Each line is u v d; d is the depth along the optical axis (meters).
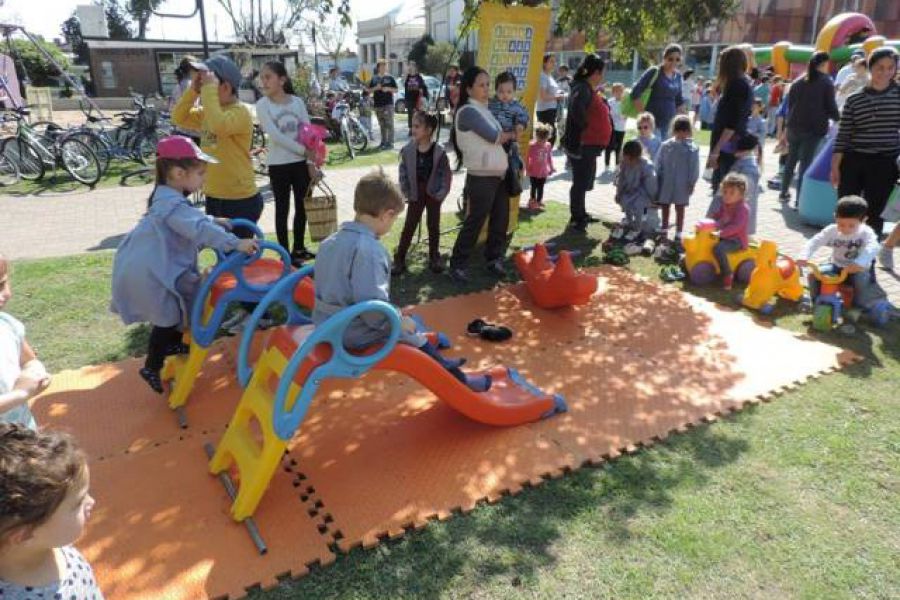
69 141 10.97
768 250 5.25
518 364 4.45
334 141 16.69
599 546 2.78
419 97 15.91
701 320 5.13
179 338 3.98
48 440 1.44
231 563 2.70
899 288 5.68
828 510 3.00
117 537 2.85
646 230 6.95
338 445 3.51
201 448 3.52
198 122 5.54
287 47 25.64
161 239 3.72
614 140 11.45
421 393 4.05
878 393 4.01
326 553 2.75
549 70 11.41
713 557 2.71
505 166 5.75
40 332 4.95
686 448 3.47
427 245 7.15
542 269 5.39
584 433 3.60
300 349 2.84
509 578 2.62
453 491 3.13
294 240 6.49
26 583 1.47
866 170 5.70
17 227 8.20
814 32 31.27
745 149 6.38
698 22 8.13
